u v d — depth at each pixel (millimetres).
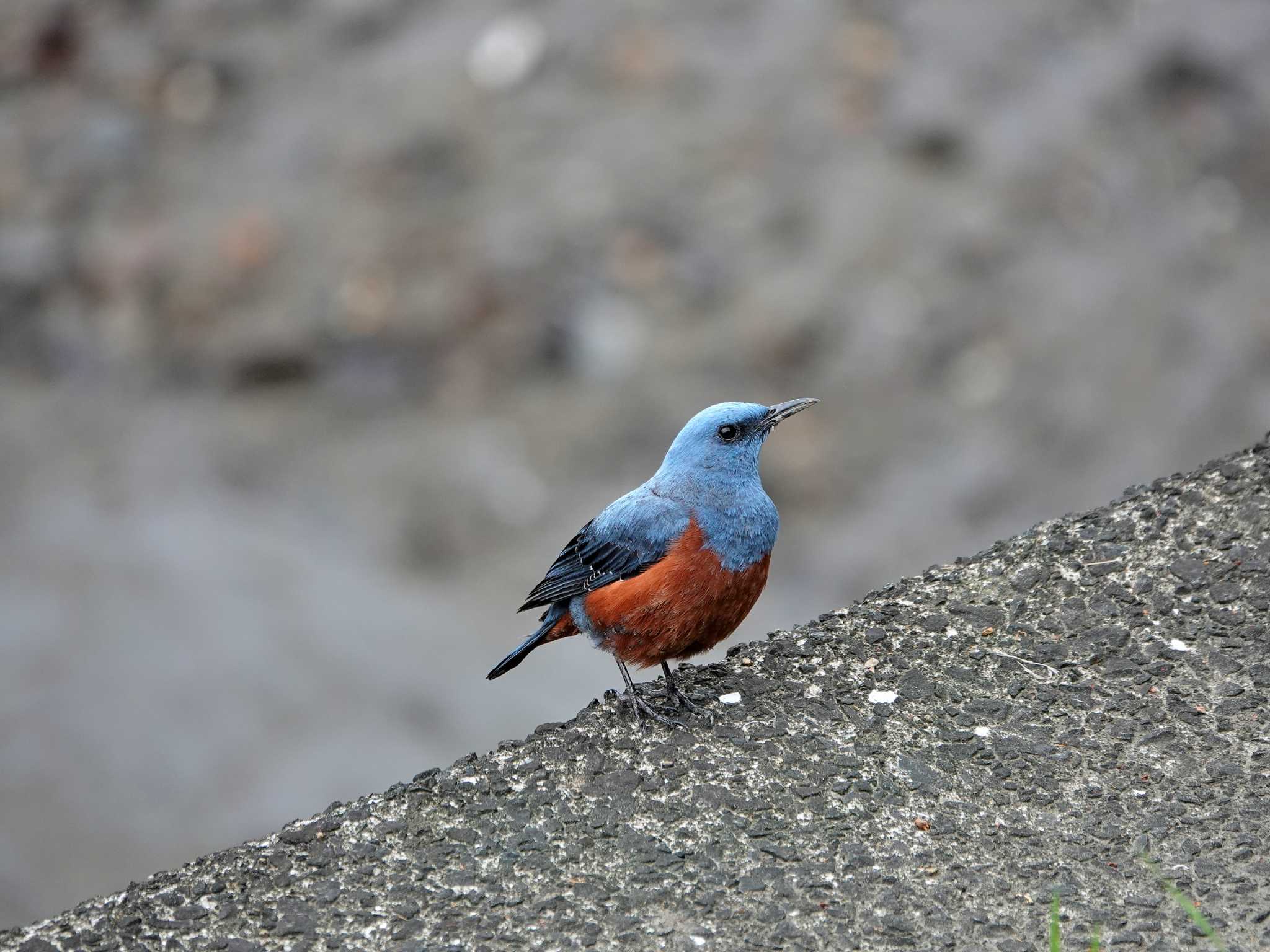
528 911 5039
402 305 18484
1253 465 6766
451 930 4977
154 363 18438
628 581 6434
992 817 5355
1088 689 5879
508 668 7234
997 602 6367
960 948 4855
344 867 5227
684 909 5035
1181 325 16906
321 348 18250
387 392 17859
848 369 17125
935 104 19781
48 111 21672
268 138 20953
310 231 19531
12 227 19875
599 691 13711
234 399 17922
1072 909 4969
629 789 5531
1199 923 4699
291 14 23000
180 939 4949
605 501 16031
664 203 19125
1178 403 16219
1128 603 6250
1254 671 5875
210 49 22453
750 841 5285
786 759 5637
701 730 5816
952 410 16594
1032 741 5660
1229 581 6273
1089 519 6730
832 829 5324
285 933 4969
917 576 6637
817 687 6008
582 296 18234
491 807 5473
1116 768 5523
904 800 5438
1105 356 16812
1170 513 6645
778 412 6547
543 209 19234
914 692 5934
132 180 20578
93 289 19156
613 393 17297
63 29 22812
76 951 4906
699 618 6449
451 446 16844
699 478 6449
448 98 21109
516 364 17922
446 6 22688
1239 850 5148
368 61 22094
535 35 21703
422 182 19953
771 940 4906
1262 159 18781
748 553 6457
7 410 17734
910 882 5105
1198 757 5539
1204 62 19641
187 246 19547
